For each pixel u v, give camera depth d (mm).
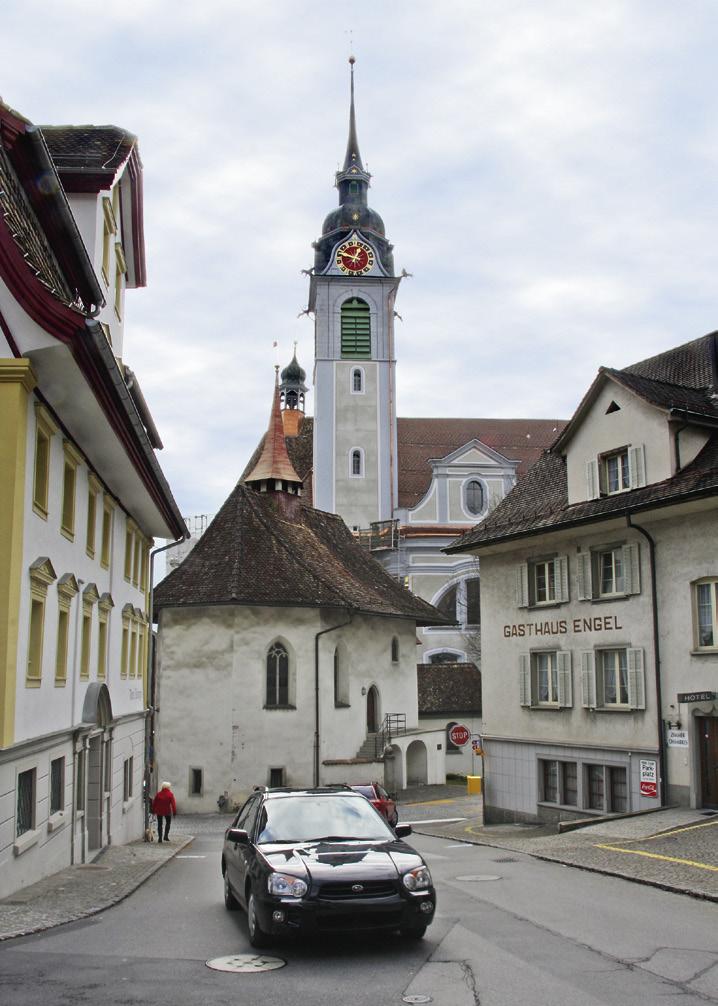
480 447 67500
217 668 38031
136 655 27438
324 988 8469
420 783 45562
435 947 10031
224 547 40469
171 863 20000
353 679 42000
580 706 26922
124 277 24672
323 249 72750
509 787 29578
